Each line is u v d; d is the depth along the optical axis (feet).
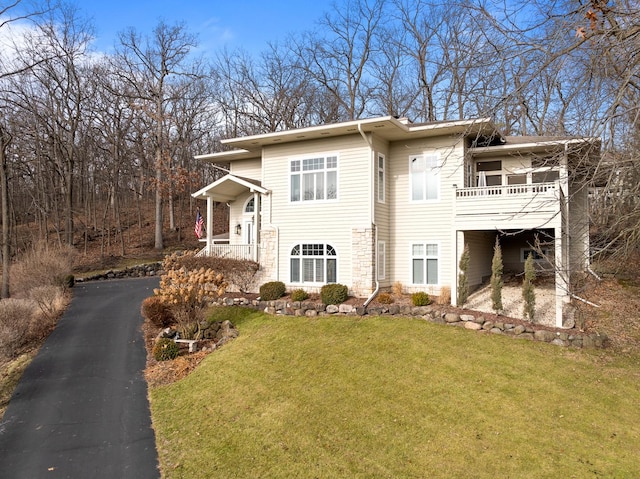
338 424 25.43
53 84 108.17
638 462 20.98
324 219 53.72
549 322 40.27
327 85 127.75
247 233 67.97
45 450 25.59
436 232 52.65
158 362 39.63
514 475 20.25
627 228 26.50
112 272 87.40
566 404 26.55
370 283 50.52
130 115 117.91
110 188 128.26
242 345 40.45
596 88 21.89
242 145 58.65
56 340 46.11
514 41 23.29
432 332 39.14
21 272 65.82
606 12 20.01
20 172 109.70
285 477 21.18
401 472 20.84
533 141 50.67
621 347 35.47
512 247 61.87
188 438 26.00
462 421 24.98
